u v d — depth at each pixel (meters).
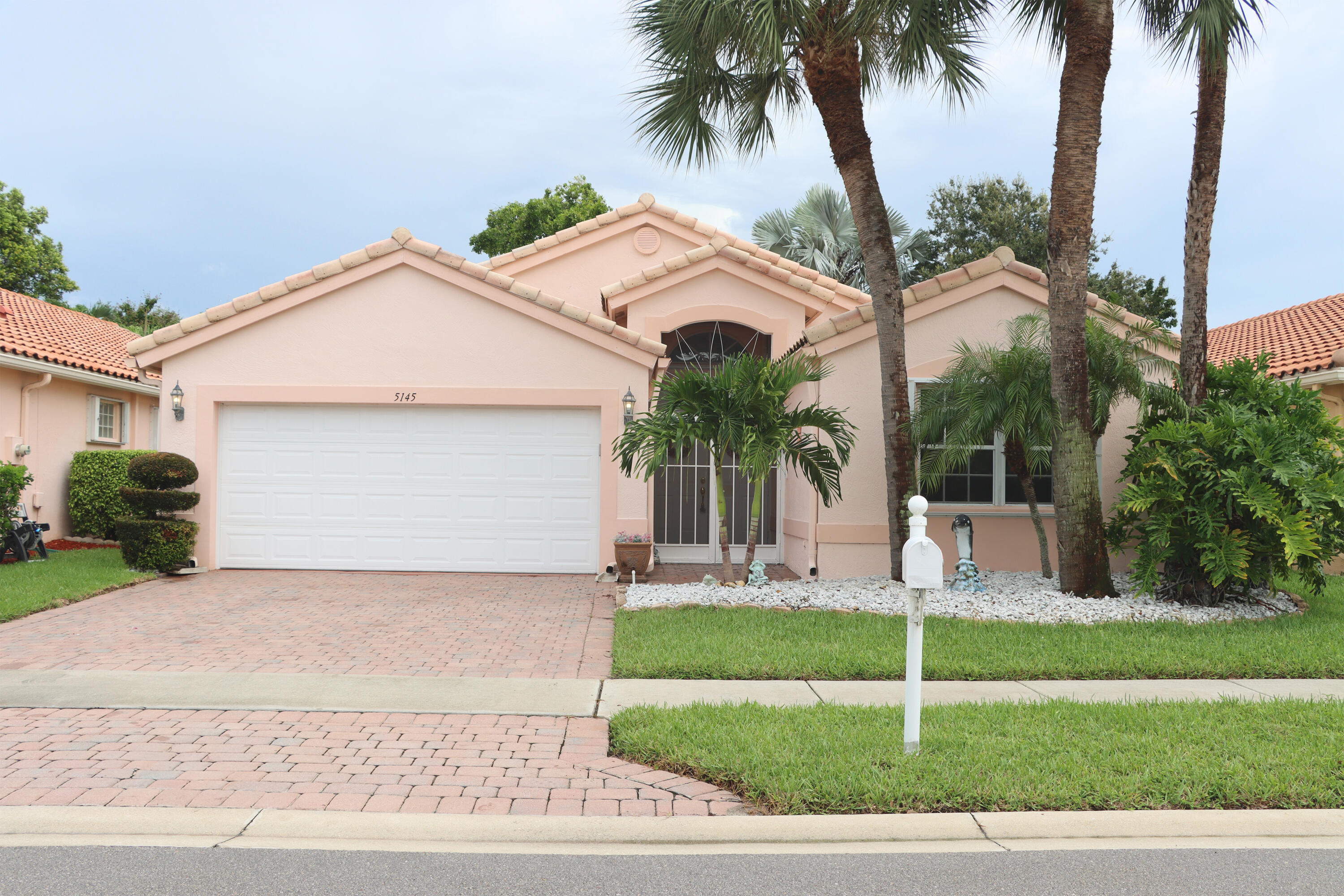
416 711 6.07
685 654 7.50
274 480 12.59
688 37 10.01
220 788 4.69
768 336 14.86
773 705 6.14
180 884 3.71
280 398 12.44
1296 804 4.57
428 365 12.49
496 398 12.44
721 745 5.21
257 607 9.83
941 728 5.54
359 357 12.48
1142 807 4.53
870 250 10.63
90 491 16.42
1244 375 10.70
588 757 5.27
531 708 6.20
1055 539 12.33
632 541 11.96
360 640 8.27
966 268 11.89
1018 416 9.98
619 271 16.50
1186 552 9.66
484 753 5.31
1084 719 5.78
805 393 12.88
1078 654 7.59
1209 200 10.33
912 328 12.05
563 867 3.95
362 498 12.57
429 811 4.45
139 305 40.25
